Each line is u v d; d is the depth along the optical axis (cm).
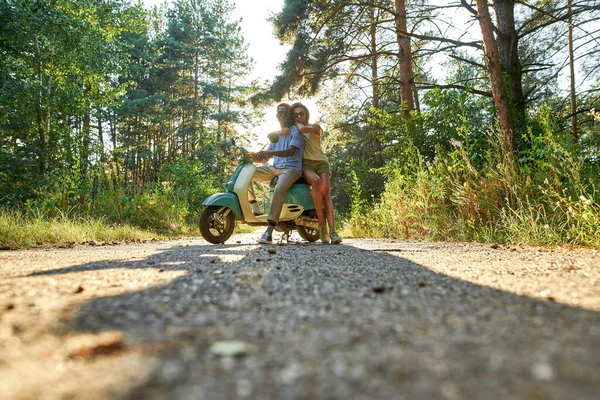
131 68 2955
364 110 1720
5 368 80
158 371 78
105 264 251
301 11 1462
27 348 92
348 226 927
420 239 616
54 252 397
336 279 188
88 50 1255
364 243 529
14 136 1159
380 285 172
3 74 1064
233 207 528
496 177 548
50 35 1155
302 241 570
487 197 544
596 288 164
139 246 504
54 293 155
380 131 945
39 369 79
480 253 331
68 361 83
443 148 791
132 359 84
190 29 3375
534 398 66
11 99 1077
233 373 77
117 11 1598
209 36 3422
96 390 69
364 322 114
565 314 122
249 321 116
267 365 81
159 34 3556
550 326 108
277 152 511
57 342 96
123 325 111
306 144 536
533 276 199
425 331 105
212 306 134
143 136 3288
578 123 1212
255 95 1689
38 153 1048
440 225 596
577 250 351
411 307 132
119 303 137
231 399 66
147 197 952
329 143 1861
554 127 512
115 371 78
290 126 533
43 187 924
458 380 73
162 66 3194
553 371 76
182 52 3306
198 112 3406
